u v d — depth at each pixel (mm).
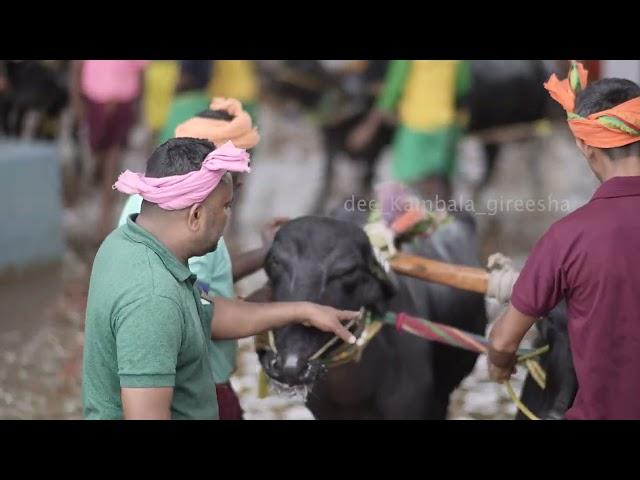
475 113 10266
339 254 4148
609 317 3395
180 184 3010
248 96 9930
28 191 9516
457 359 5379
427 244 5219
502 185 11469
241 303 3701
